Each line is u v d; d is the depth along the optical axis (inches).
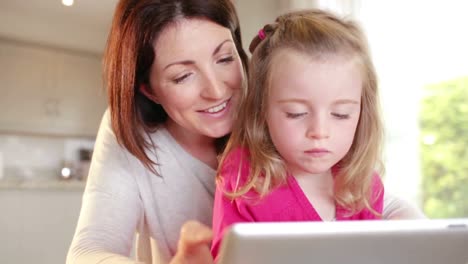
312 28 31.9
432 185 94.0
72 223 133.9
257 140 32.8
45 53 164.6
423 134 95.4
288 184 31.9
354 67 30.3
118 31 38.0
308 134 29.4
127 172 39.7
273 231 17.8
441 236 20.4
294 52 30.1
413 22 95.0
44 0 143.7
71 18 155.9
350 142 30.7
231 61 36.9
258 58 33.9
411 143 94.8
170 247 41.6
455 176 90.9
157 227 41.3
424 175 95.0
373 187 34.8
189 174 41.0
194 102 36.4
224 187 32.4
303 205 31.4
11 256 124.1
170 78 36.1
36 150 169.9
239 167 32.6
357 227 19.0
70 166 169.5
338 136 29.8
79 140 178.1
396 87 95.6
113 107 39.4
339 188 33.6
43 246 128.7
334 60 29.5
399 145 94.8
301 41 30.6
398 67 95.9
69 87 169.0
